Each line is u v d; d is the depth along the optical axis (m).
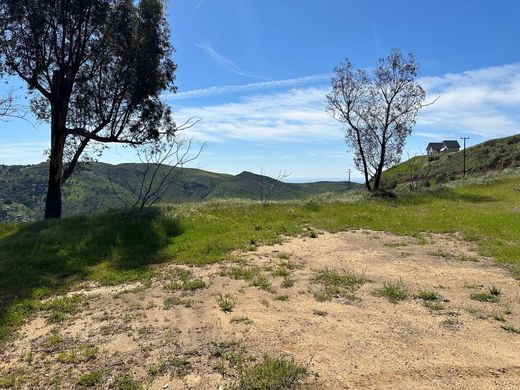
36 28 16.89
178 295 6.70
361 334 4.98
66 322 5.73
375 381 3.92
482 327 5.13
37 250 10.27
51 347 4.95
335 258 9.12
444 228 12.89
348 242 11.06
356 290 6.73
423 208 18.69
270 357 4.41
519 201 20.48
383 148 27.70
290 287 6.97
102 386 4.03
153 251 9.84
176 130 21.47
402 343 4.70
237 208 17.23
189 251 9.73
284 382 3.90
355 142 28.36
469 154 74.56
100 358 4.60
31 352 4.82
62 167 19.55
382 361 4.29
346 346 4.65
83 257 9.42
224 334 5.08
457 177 59.47
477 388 3.77
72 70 18.33
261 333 5.07
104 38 18.67
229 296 6.53
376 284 7.05
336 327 5.21
